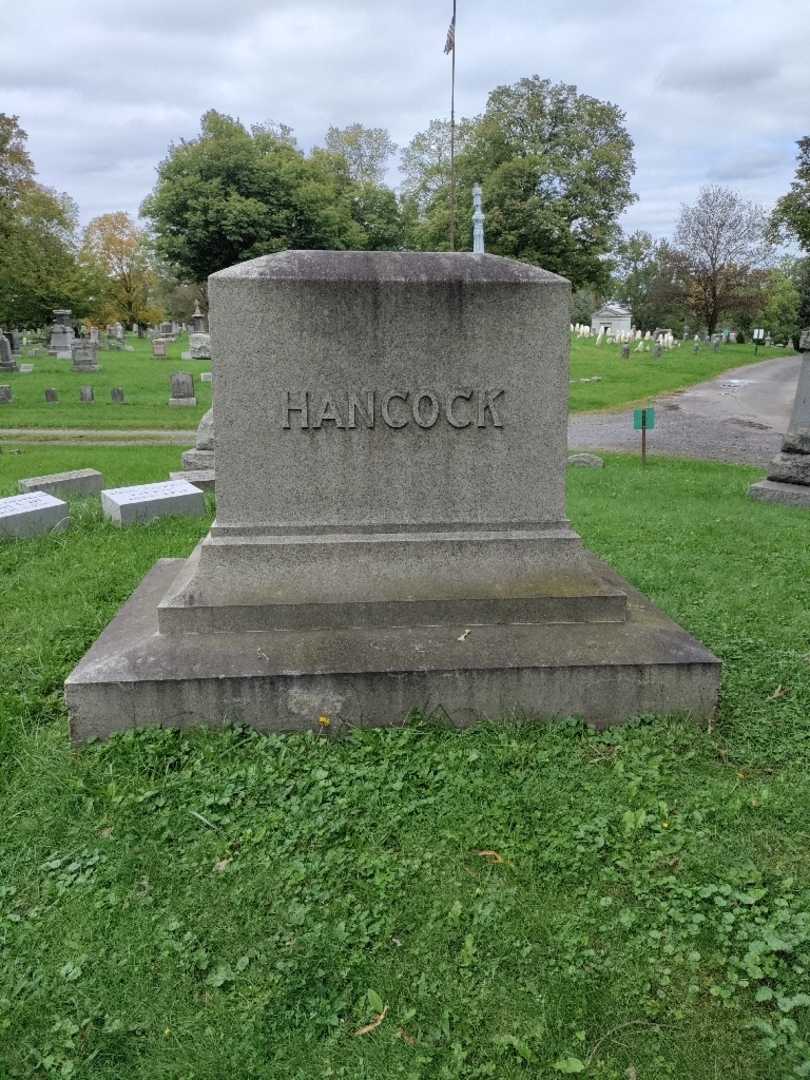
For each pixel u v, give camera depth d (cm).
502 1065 225
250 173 4281
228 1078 221
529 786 348
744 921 274
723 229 6662
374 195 5384
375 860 304
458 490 438
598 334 6178
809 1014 239
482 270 418
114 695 379
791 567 705
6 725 394
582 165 4184
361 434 426
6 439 1773
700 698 405
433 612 423
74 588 613
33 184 4475
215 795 340
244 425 420
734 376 3941
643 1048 230
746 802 339
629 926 273
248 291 405
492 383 427
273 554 427
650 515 926
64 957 262
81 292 4819
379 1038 233
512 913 279
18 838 319
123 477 1209
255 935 270
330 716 388
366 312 412
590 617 433
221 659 391
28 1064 226
